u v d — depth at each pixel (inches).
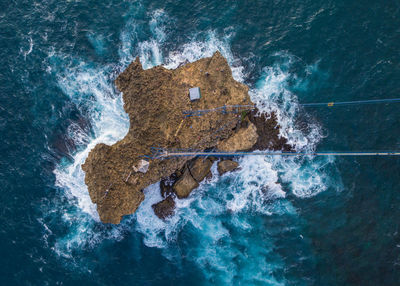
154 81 1733.5
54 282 1594.5
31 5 2018.9
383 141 1739.7
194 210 1742.1
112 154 1676.9
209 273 1646.2
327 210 1696.6
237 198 1754.4
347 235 1646.2
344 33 1918.1
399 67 1834.4
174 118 1700.3
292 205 1727.4
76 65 1911.9
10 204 1697.8
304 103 1835.6
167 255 1668.3
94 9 2015.3
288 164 1780.3
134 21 1985.7
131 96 1750.7
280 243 1680.6
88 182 1674.5
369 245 1616.6
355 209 1676.9
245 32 1963.6
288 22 1969.7
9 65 1905.8
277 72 1888.5
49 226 1680.6
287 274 1631.4
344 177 1728.6
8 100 1852.9
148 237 1697.8
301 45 1919.3
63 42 1950.1
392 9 1936.5
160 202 1738.4
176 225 1720.0
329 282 1590.8
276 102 1839.3
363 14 1942.7
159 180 1732.3
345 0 1979.6
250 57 1916.8
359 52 1879.9
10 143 1787.6
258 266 1654.8
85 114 1846.7
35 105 1847.9
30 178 1742.1
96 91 1877.5
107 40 1957.4
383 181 1692.9
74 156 1788.9
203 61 1814.7
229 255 1676.9
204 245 1692.9
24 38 1953.7
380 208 1659.7
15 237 1648.6
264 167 1784.0
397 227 1622.8
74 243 1665.8
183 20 1990.7
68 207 1716.3
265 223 1715.1
